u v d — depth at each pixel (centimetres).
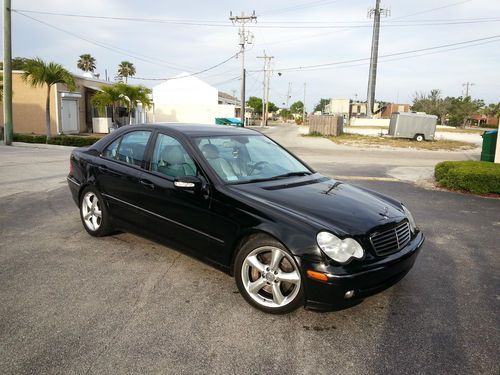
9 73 1756
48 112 1906
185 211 392
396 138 3581
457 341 309
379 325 329
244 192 368
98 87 2994
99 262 436
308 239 313
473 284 415
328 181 450
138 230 451
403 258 339
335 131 3859
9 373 256
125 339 296
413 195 895
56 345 286
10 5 1714
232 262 367
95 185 492
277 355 284
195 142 419
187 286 385
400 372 271
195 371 264
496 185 894
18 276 396
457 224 654
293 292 324
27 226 560
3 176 953
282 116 14562
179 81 5328
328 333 314
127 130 493
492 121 8775
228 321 325
